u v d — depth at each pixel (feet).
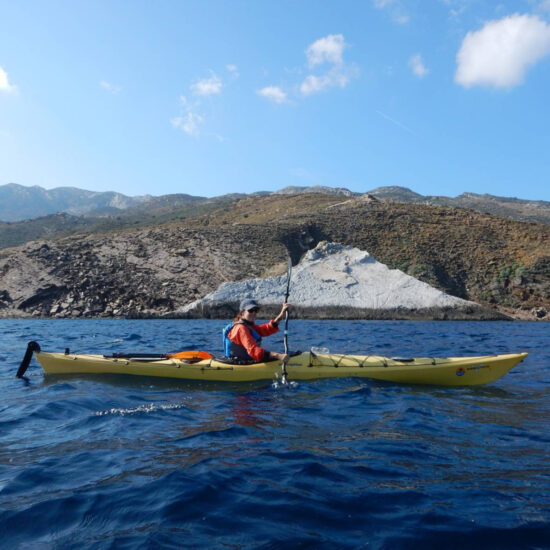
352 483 11.83
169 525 9.72
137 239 164.55
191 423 17.11
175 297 131.34
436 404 20.34
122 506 10.53
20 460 13.47
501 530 9.56
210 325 88.58
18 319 120.88
